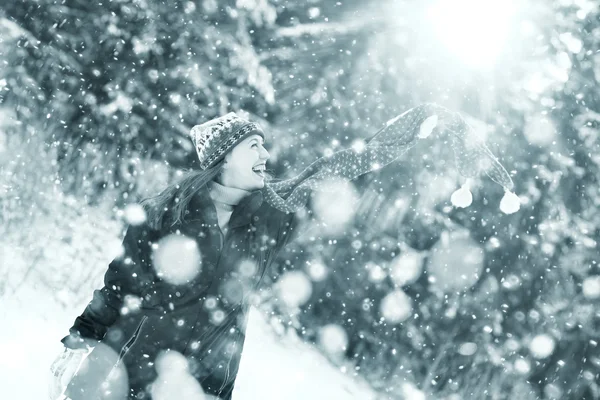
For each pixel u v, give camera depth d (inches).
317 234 287.1
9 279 191.5
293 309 293.7
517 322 249.8
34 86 290.8
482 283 260.2
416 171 276.7
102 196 291.3
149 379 88.4
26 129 281.3
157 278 90.8
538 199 246.7
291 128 306.3
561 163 242.4
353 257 293.4
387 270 286.7
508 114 248.1
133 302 91.3
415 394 251.4
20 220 233.3
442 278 268.5
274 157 303.6
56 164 278.1
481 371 251.3
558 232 241.1
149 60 299.4
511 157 248.7
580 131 241.3
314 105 306.3
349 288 294.2
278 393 185.9
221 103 297.3
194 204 91.0
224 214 92.7
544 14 241.1
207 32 295.1
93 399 89.1
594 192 241.1
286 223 94.4
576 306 236.5
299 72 310.2
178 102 290.0
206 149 93.1
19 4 304.3
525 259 250.5
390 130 97.6
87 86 305.7
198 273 89.8
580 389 229.6
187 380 89.1
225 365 92.5
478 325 258.8
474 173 98.5
